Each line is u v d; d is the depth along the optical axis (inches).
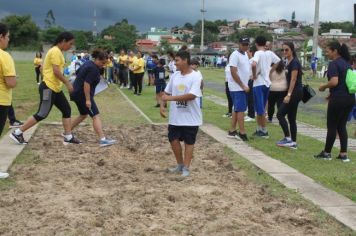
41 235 192.7
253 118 543.5
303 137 445.1
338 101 331.3
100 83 389.1
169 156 350.3
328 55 335.9
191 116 287.1
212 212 225.0
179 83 281.9
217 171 307.7
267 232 203.3
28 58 3496.6
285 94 423.8
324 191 264.4
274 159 342.6
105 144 377.7
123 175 290.5
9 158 320.8
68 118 378.6
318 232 205.5
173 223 209.2
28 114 583.5
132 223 207.9
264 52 421.1
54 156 339.9
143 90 1002.7
